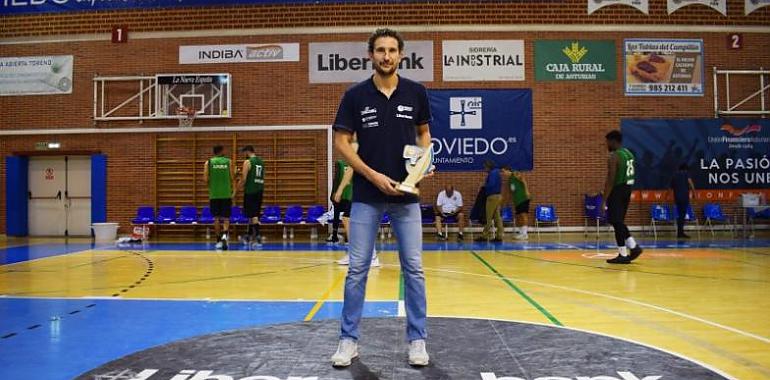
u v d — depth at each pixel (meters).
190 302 4.94
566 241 12.02
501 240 12.20
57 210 14.42
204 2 13.94
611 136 7.58
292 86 13.79
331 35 13.75
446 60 13.64
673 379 2.62
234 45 13.88
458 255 9.10
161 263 8.18
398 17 13.69
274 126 13.78
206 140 13.92
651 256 8.64
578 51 13.67
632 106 13.68
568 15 13.69
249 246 11.25
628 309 4.50
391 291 5.48
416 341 2.89
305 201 13.73
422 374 2.70
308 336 3.50
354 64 13.72
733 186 13.69
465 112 13.62
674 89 13.73
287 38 13.80
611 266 7.45
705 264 7.56
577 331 3.62
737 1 13.86
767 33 13.88
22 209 14.31
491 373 2.71
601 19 13.70
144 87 14.00
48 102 14.20
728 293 5.27
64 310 4.59
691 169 13.67
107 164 14.08
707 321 4.04
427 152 2.96
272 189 13.79
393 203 2.95
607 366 2.83
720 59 13.82
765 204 13.55
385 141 2.97
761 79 13.82
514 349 3.16
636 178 13.60
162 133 13.98
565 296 5.14
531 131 13.64
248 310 4.55
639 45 13.70
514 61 13.65
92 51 14.12
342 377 2.66
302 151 13.80
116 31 14.06
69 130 14.12
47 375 2.83
